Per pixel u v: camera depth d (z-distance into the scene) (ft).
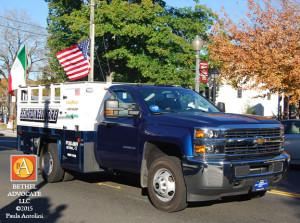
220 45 70.28
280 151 21.18
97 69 95.25
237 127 18.99
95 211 20.67
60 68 92.17
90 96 25.66
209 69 83.10
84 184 28.89
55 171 28.73
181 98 24.18
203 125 18.67
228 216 19.62
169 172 19.93
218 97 110.32
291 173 35.60
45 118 30.30
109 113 22.29
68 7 92.79
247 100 113.70
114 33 78.74
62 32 89.61
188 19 86.07
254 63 63.52
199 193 18.58
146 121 21.53
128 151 22.56
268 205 22.13
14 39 136.77
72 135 26.58
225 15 72.13
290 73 59.98
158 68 81.87
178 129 19.54
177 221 18.62
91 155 25.62
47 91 34.73
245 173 18.85
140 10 79.30
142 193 25.52
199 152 18.40
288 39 62.28
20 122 34.47
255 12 68.13
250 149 19.42
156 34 81.35
